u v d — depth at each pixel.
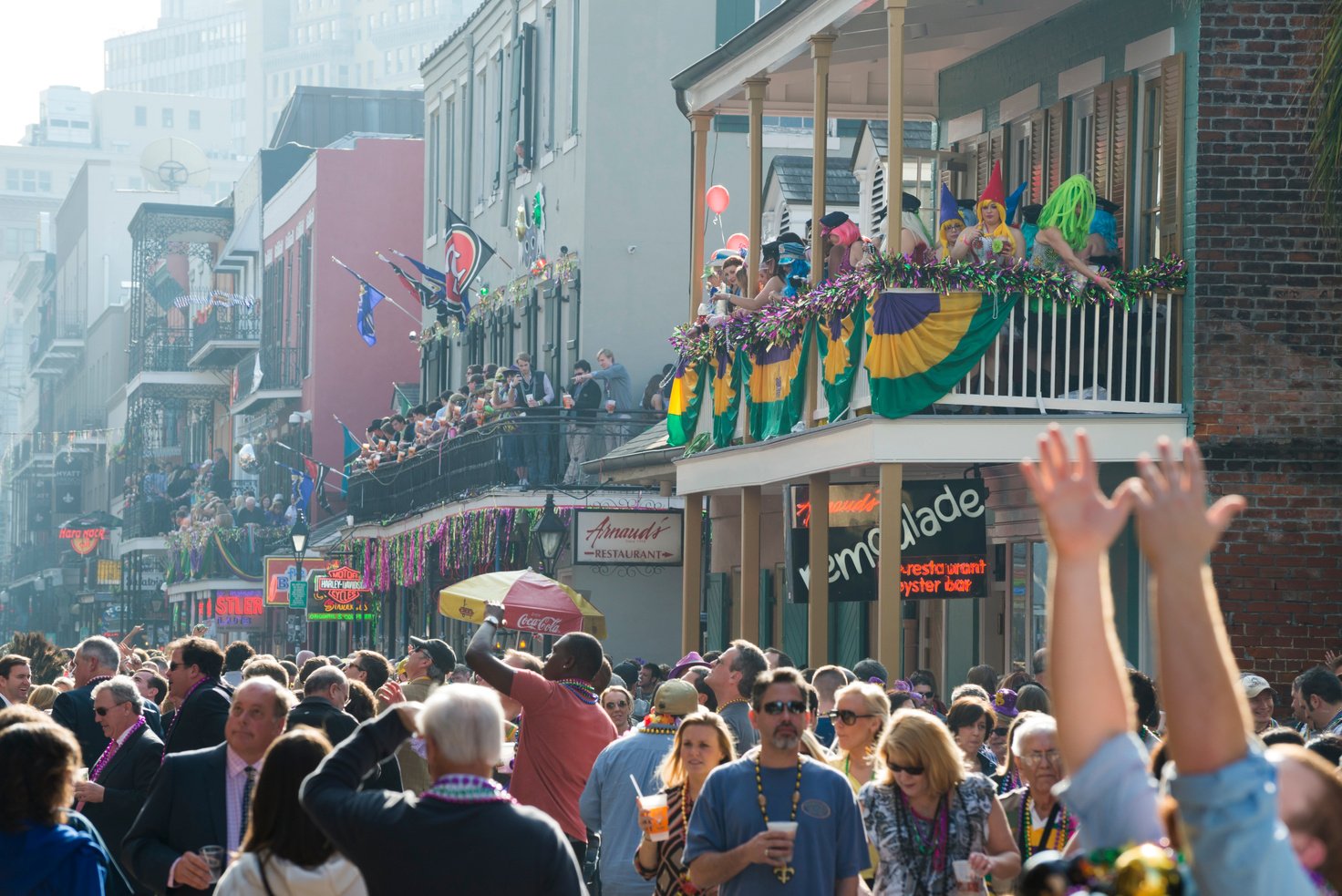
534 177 39.81
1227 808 3.52
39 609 119.25
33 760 7.02
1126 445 17.12
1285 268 17.17
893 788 8.68
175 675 11.65
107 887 11.16
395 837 6.27
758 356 21.62
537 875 6.30
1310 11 17.23
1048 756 9.00
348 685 12.70
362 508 45.09
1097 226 18.42
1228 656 3.59
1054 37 21.30
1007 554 21.28
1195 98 17.27
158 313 84.69
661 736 11.02
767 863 8.33
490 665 11.51
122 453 87.38
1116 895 3.62
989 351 18.33
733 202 36.88
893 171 17.86
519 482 33.28
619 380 33.94
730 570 29.17
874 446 17.75
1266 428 17.08
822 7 19.98
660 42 36.56
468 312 41.22
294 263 63.25
